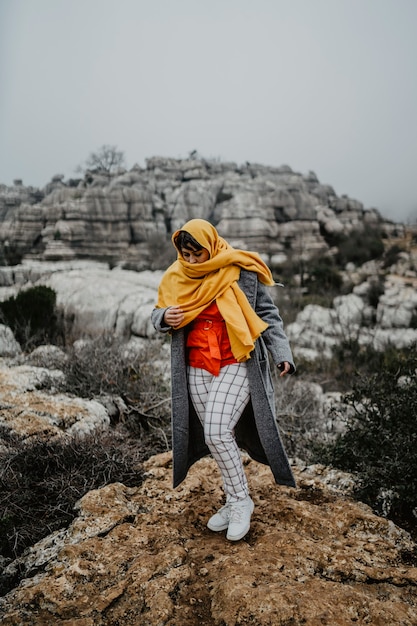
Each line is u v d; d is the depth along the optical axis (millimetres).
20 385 5227
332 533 2893
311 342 19109
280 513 3039
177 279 2875
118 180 60188
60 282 14758
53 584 2463
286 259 44062
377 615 2211
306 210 50219
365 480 3480
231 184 58438
